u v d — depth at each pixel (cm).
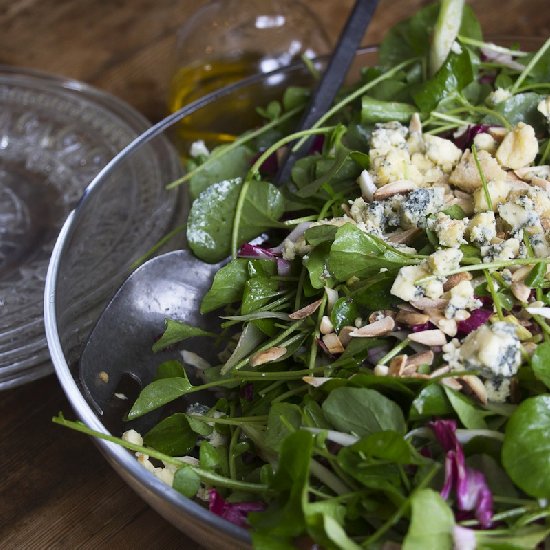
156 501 59
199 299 70
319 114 75
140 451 62
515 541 56
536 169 68
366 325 63
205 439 65
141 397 65
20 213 82
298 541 58
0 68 91
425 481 57
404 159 69
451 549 56
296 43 87
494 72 76
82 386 66
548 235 65
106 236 75
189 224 71
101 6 99
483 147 69
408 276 63
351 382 61
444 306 63
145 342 69
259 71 86
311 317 66
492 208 66
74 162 85
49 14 98
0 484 70
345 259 64
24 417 73
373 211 67
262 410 65
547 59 74
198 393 68
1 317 75
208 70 86
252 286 67
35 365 72
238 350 66
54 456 71
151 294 70
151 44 95
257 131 76
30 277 78
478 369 60
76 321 68
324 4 97
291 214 72
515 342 60
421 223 66
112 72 93
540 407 58
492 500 58
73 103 88
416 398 60
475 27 77
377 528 58
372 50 78
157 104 90
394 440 57
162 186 78
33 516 68
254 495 62
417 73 76
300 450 57
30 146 87
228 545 58
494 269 64
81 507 69
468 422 59
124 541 67
